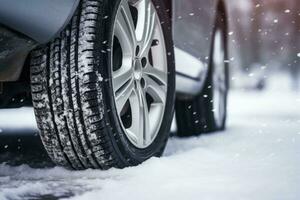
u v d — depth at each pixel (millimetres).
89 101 2676
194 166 2908
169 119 3324
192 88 4371
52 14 2588
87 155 2758
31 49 2621
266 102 13031
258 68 19000
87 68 2682
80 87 2676
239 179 2531
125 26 2967
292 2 16203
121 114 3129
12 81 2908
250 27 17078
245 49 18375
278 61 18500
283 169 2766
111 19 2832
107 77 2754
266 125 6043
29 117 6309
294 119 7434
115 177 2707
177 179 2570
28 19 2533
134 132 3002
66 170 2873
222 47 5258
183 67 3893
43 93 2709
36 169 2953
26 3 2516
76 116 2686
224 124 5355
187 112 4789
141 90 3070
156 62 3273
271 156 3240
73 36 2715
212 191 2301
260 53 18406
